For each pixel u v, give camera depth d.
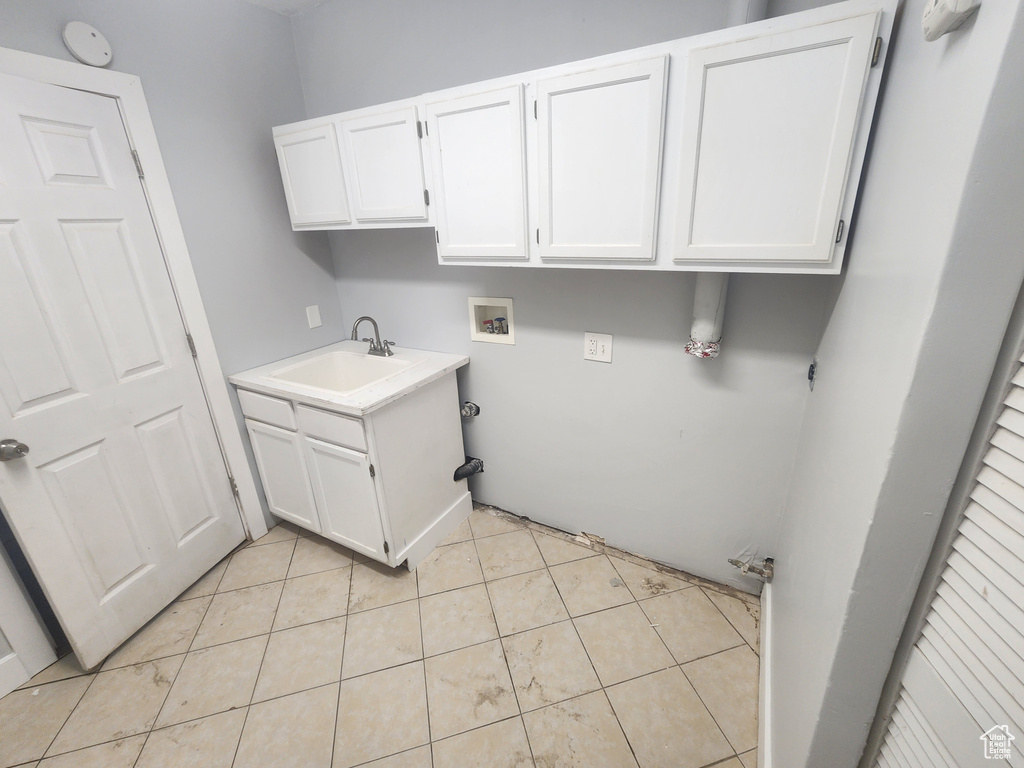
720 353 1.48
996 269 0.49
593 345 1.71
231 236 1.86
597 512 1.98
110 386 1.51
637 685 1.41
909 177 0.69
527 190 1.35
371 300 2.25
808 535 1.05
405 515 1.83
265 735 1.30
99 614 1.51
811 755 0.81
